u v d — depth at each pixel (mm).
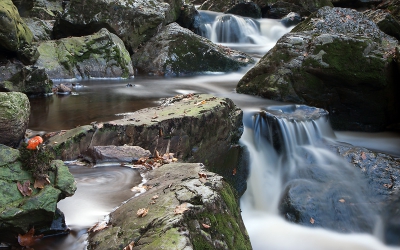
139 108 8156
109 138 5578
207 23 18422
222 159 6801
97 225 3357
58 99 9094
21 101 4973
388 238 5785
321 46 8984
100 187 4238
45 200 3082
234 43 18438
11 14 9750
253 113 7758
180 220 2973
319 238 5762
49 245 3129
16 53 10438
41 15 16766
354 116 9125
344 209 6160
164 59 13281
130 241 2951
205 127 6293
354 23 10328
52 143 5316
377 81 8570
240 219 3633
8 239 3066
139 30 13742
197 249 2914
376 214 6082
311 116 8094
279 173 7184
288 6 22422
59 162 3410
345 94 8961
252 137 7543
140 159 5227
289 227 6020
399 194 6258
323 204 6223
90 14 13328
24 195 3096
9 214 2939
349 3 21828
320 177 6758
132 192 4090
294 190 6488
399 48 8633
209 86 11180
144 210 3250
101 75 12258
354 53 8719
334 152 7336
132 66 13023
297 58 9141
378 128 9109
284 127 7414
